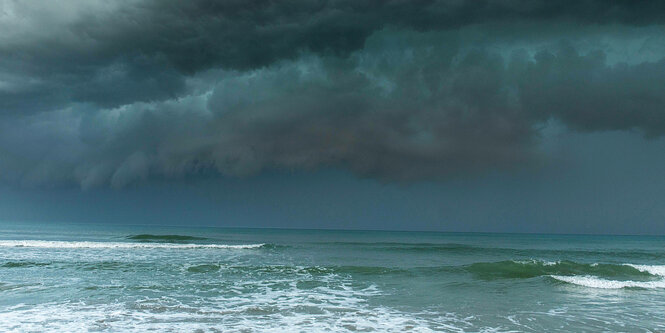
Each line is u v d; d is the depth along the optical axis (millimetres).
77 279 19828
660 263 36875
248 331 11188
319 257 35062
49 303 14422
